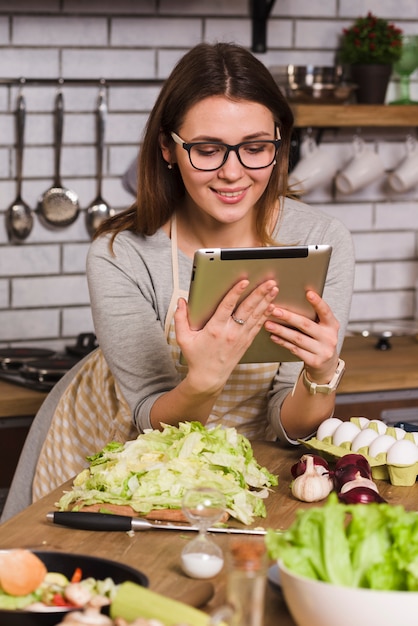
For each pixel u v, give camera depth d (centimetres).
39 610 139
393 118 408
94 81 396
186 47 409
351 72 415
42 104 393
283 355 231
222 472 197
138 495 189
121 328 244
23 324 403
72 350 389
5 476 342
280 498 203
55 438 276
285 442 242
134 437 258
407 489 209
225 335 213
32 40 391
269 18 419
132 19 401
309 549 140
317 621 134
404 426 235
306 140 416
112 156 405
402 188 433
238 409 257
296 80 396
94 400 273
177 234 253
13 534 181
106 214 404
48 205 398
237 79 223
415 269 451
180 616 134
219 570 162
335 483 203
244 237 253
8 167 393
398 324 446
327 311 219
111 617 138
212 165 226
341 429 225
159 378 243
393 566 138
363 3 431
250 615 124
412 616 129
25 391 346
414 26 442
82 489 197
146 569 165
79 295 408
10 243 397
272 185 250
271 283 209
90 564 156
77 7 394
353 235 441
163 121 236
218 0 410
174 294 249
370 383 365
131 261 249
